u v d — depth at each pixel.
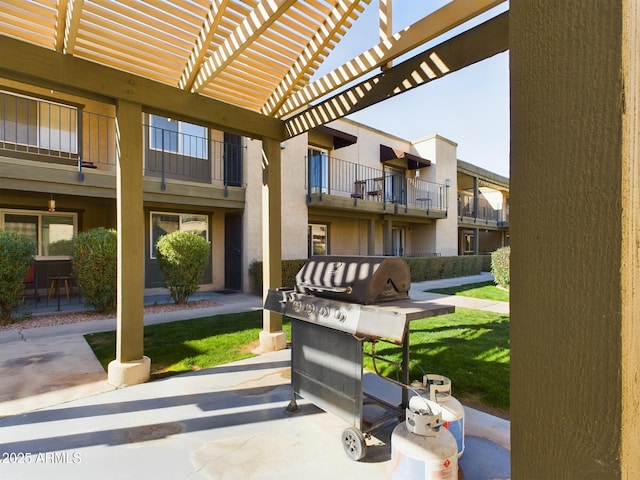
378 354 3.87
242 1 2.69
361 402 2.04
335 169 11.39
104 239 6.12
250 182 8.70
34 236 7.65
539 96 0.67
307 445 2.21
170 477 1.91
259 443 2.23
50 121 7.22
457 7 2.37
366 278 2.11
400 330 1.73
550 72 0.66
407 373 2.39
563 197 0.64
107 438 2.29
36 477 1.91
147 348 4.14
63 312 6.18
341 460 2.06
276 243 4.14
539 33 0.67
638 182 0.57
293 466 2.00
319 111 3.63
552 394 0.66
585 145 0.61
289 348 4.18
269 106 4.00
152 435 2.32
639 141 0.57
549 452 0.66
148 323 5.43
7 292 5.42
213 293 8.72
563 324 0.64
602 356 0.60
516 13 0.71
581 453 0.62
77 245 6.06
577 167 0.62
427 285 10.48
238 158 8.93
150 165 8.02
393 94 2.93
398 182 13.78
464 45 2.50
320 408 2.52
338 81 3.25
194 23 2.82
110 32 2.78
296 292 2.62
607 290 0.59
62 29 2.61
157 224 8.47
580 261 0.62
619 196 0.58
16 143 6.79
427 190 14.10
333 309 2.13
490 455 2.10
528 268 0.69
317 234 11.41
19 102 6.87
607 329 0.59
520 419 0.70
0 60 2.47
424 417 1.68
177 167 8.45
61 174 6.24
